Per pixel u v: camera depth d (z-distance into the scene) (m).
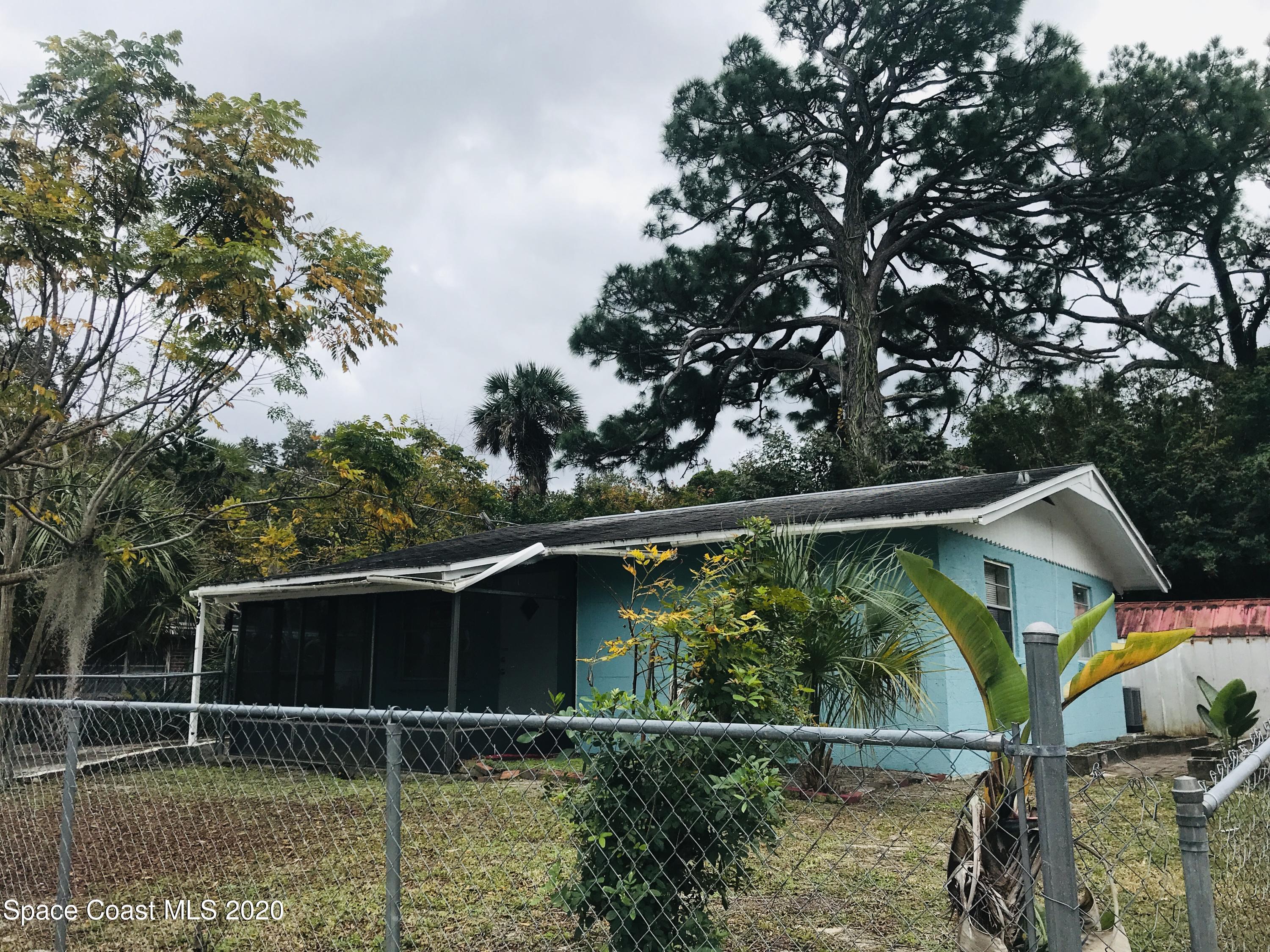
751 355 34.34
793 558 8.48
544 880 5.35
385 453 12.51
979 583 11.02
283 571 18.97
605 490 33.44
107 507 13.70
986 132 27.81
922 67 30.02
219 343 9.01
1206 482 19.03
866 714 8.05
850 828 6.54
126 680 14.19
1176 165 25.59
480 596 13.56
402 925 4.88
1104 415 23.23
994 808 3.46
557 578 14.32
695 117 31.94
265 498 18.42
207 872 6.12
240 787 8.81
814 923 4.60
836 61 31.58
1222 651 14.75
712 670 4.17
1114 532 14.56
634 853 3.57
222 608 16.66
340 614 13.54
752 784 3.62
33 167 8.56
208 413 9.72
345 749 12.39
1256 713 10.24
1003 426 24.75
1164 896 4.84
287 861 6.28
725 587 6.12
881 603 8.59
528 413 33.59
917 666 8.62
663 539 11.62
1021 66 28.27
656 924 3.55
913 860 5.66
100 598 10.51
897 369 33.59
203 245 8.57
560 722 3.19
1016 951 3.33
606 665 12.90
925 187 30.97
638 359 32.88
